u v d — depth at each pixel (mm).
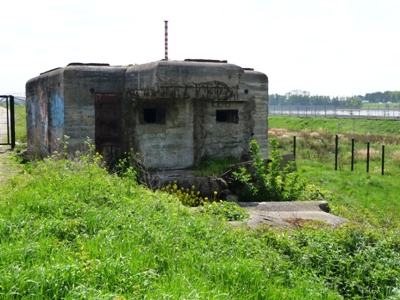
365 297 6102
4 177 11422
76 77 11930
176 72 11133
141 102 12125
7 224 5977
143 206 7516
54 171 9188
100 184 8203
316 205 10469
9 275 4441
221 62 12203
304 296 5512
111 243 5742
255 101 13477
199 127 12703
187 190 10742
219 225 7324
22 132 23625
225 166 12070
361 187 15383
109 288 4656
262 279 5543
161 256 5641
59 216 6473
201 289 4910
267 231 7441
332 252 6738
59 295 4348
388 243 7133
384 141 30969
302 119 53594
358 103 148375
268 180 11500
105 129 12367
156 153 12258
